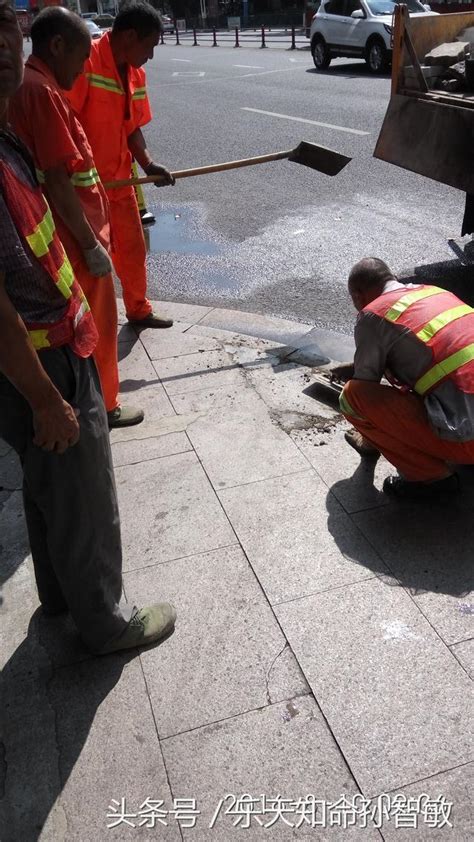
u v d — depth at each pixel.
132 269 4.48
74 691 2.28
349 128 10.45
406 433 2.76
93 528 2.09
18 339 1.65
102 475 2.08
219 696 2.22
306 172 8.62
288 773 1.99
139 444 3.48
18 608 2.61
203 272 5.96
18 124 2.69
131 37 3.71
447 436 2.62
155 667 2.33
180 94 15.63
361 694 2.18
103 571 2.19
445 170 5.08
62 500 2.00
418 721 2.09
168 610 2.47
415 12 15.51
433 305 2.73
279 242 6.49
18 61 1.69
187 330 4.71
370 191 7.73
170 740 2.10
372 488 3.05
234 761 2.04
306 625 2.42
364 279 2.89
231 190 8.20
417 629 2.38
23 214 1.69
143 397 3.91
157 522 2.95
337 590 2.55
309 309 5.07
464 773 1.96
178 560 2.75
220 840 1.87
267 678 2.26
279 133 10.58
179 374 4.14
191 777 2.01
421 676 2.22
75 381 1.95
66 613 2.56
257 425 3.56
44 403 1.76
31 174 1.82
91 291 3.20
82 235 2.97
